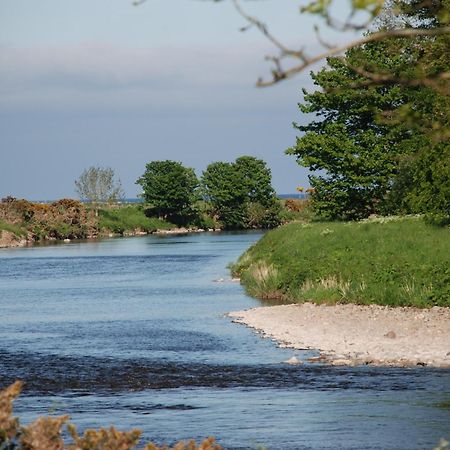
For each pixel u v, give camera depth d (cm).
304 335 7994
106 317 10194
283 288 11625
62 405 5212
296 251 12669
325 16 1205
